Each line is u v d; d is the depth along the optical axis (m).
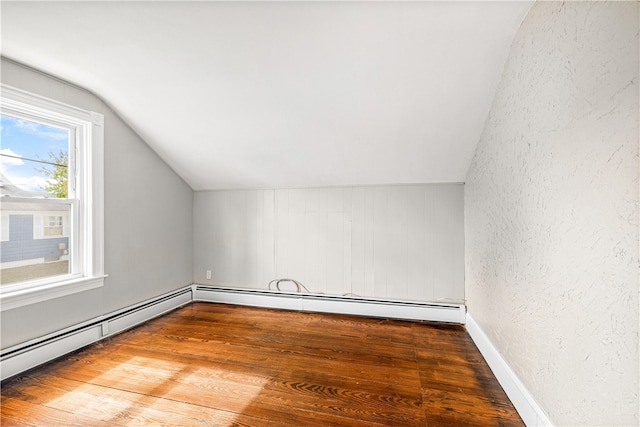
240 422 1.50
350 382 1.85
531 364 1.45
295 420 1.51
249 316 3.05
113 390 1.76
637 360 0.82
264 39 1.73
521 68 1.54
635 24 0.82
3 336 1.86
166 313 3.12
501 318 1.84
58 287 2.13
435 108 2.13
